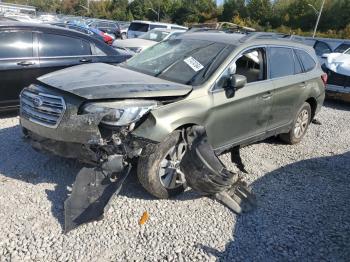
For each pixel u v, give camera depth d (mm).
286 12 64938
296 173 5117
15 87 5980
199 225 3645
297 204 4266
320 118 8438
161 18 80750
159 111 3684
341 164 5621
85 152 3500
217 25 6293
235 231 3621
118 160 3473
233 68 4461
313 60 6258
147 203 3881
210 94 4133
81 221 3350
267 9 66188
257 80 4879
